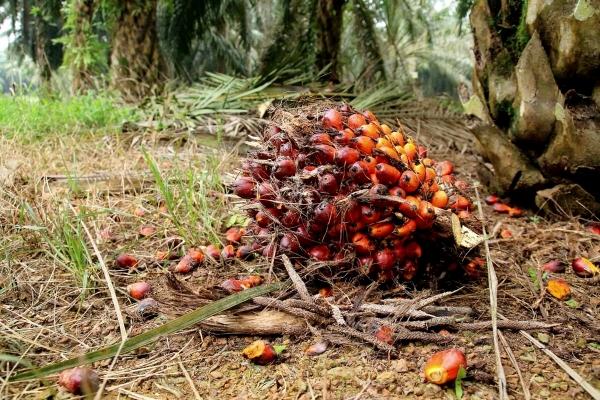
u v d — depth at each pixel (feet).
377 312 5.84
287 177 6.44
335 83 21.66
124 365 5.39
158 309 6.28
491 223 9.32
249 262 7.80
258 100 17.19
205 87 19.76
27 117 15.49
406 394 4.81
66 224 7.40
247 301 6.01
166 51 28.86
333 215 6.02
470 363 5.03
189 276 7.43
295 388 4.94
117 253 7.66
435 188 6.47
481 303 6.48
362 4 27.40
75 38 21.71
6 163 11.19
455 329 5.82
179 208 9.81
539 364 5.24
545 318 6.13
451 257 6.70
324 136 6.25
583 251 8.15
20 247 7.95
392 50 38.40
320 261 6.31
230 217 9.46
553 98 9.02
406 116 18.22
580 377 4.92
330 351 5.51
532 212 10.23
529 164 9.77
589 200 9.21
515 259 7.77
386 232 6.06
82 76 21.81
